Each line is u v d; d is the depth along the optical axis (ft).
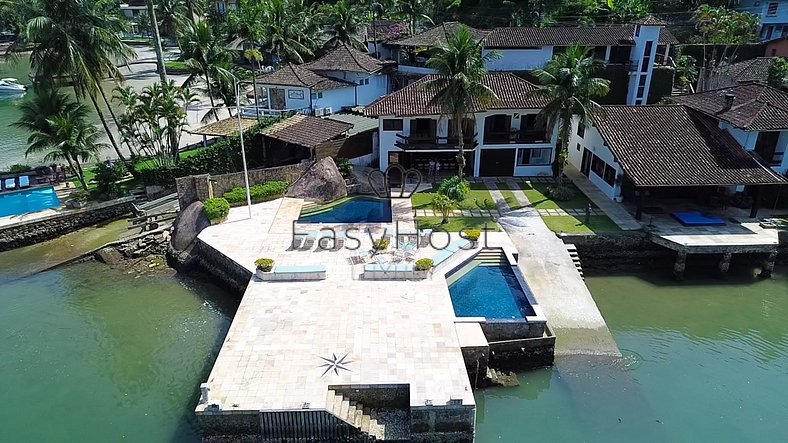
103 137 190.29
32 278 111.24
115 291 107.04
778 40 229.45
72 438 71.67
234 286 103.81
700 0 281.54
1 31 385.29
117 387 81.10
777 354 88.12
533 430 72.49
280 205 131.75
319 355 74.02
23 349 89.71
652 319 97.35
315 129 151.23
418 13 268.62
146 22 412.57
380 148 148.87
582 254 116.37
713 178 116.57
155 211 134.00
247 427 65.46
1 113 236.84
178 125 155.33
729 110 134.72
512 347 82.53
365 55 213.87
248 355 73.92
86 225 132.05
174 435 72.08
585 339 87.10
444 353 74.64
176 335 93.50
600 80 127.65
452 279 98.68
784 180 115.75
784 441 70.85
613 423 73.31
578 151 157.28
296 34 238.89
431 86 130.41
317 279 94.43
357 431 65.98
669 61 223.51
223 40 256.32
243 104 215.51
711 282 110.63
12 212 129.18
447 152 150.92
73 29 138.31
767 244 108.88
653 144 126.00
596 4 271.49
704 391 79.51
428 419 65.57
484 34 199.31
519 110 143.43
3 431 72.84
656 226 118.21
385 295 89.40
